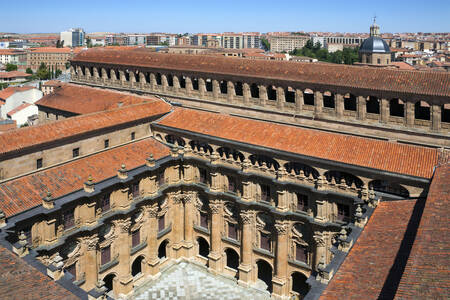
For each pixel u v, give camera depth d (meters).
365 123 69.75
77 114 92.75
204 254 89.88
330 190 66.69
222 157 77.44
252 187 75.00
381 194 62.56
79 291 40.84
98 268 70.69
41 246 61.94
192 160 81.00
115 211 71.75
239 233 78.94
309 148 68.44
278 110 78.31
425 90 63.47
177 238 84.88
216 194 78.00
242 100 82.44
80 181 68.25
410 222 51.31
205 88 87.56
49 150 69.06
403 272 38.62
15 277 37.84
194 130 79.88
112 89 105.12
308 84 73.62
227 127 78.25
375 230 52.09
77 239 66.81
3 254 42.16
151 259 80.38
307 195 69.50
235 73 81.50
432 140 64.50
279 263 74.12
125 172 71.12
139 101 89.69
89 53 111.31
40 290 36.09
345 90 70.31
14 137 65.75
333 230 67.75
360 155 64.81
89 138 74.81
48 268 45.56
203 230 83.44
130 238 75.94
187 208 83.88
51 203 60.97
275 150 70.06
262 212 75.56
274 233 74.88
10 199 60.66
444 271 35.28
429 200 48.47
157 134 85.56
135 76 100.44
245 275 78.44
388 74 68.75
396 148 64.44
